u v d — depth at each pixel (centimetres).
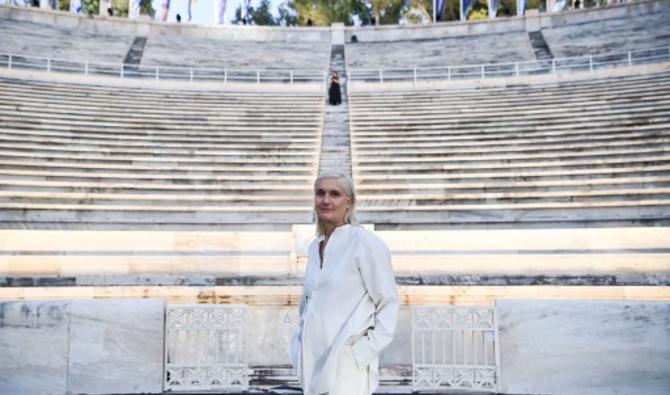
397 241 1098
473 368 512
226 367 530
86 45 2750
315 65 2814
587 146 1466
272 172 1498
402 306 720
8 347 518
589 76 2111
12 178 1320
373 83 2281
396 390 516
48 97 1883
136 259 1053
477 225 1241
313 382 274
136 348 523
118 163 1477
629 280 973
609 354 498
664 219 1146
